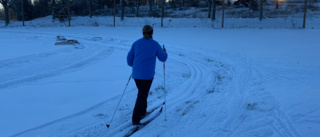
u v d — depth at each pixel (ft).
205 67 28.86
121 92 19.98
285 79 20.95
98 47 43.16
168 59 33.76
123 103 17.63
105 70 27.43
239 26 76.79
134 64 13.34
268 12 102.22
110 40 51.24
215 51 37.83
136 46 13.42
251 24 79.25
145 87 13.30
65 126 14.02
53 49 39.81
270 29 64.80
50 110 16.30
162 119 14.62
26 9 126.82
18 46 42.06
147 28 13.26
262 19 84.17
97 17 106.11
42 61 31.78
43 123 14.33
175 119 14.52
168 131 13.01
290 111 13.91
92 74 25.76
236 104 16.08
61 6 109.29
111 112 16.07
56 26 86.53
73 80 23.52
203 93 19.52
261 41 45.14
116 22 93.86
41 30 70.44
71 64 30.53
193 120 14.12
